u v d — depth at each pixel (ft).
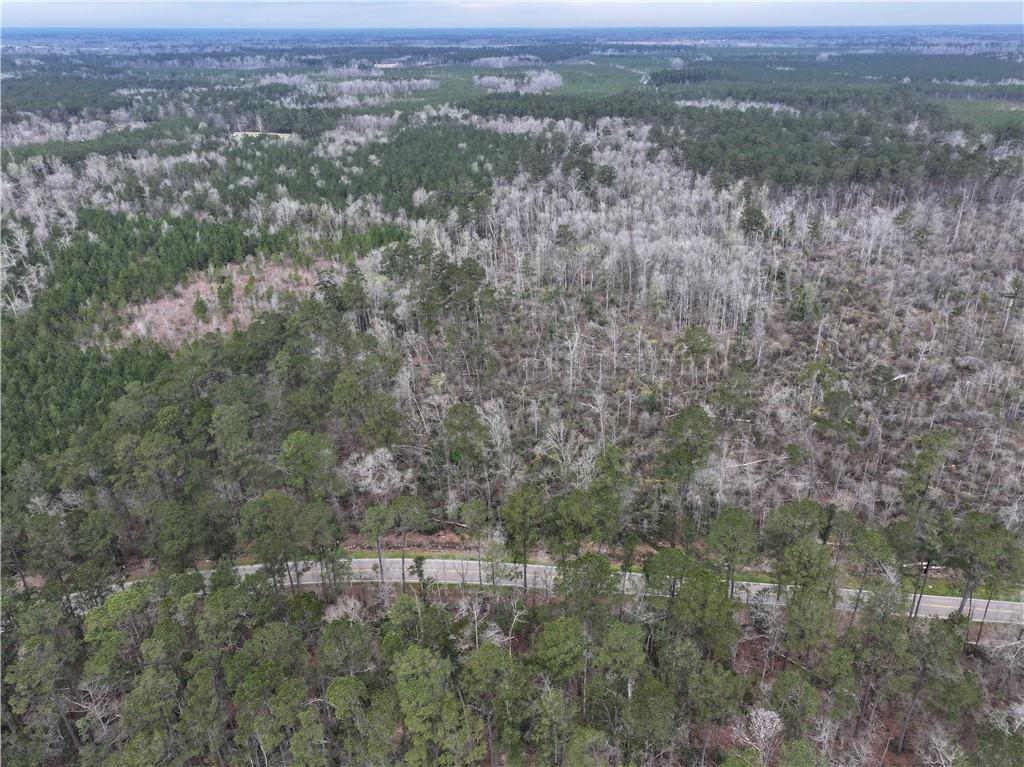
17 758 127.54
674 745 129.39
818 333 285.64
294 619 145.28
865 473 222.28
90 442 204.95
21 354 274.77
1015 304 294.87
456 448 208.64
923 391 259.39
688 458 193.98
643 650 139.33
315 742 120.57
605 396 265.75
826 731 127.85
